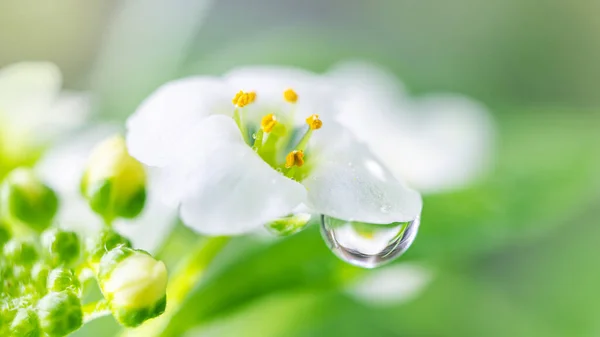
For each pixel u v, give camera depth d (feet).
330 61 0.21
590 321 0.20
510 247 0.20
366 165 0.15
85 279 0.15
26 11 0.25
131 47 0.20
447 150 0.19
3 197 0.16
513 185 0.17
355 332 0.19
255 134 0.15
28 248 0.15
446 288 0.19
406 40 0.29
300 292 0.16
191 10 0.20
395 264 0.17
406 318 0.19
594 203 0.20
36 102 0.17
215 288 0.16
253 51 0.21
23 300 0.15
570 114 0.19
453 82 0.25
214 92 0.15
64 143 0.18
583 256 0.20
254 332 0.18
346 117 0.19
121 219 0.15
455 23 0.29
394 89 0.20
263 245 0.16
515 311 0.20
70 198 0.17
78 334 0.17
